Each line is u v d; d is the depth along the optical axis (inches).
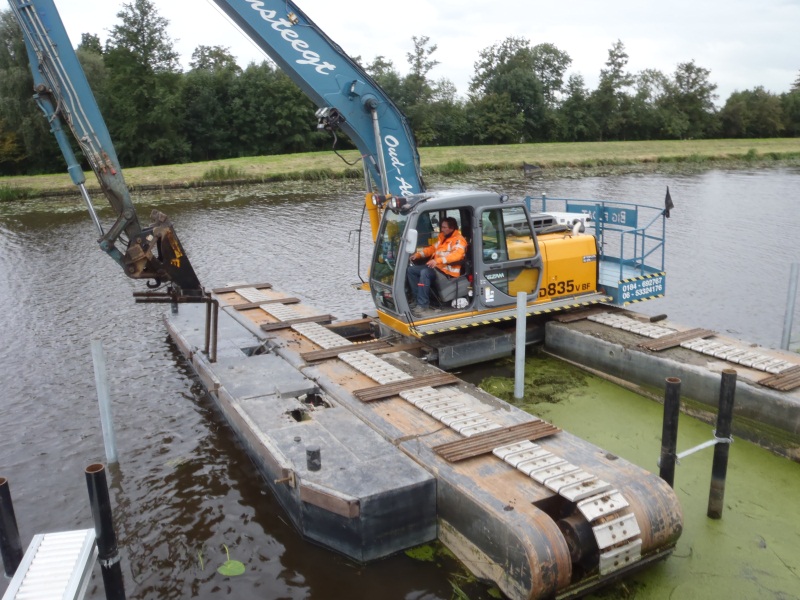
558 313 386.6
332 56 350.6
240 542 219.9
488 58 3053.6
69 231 873.5
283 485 228.7
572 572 184.2
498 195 330.3
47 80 273.3
